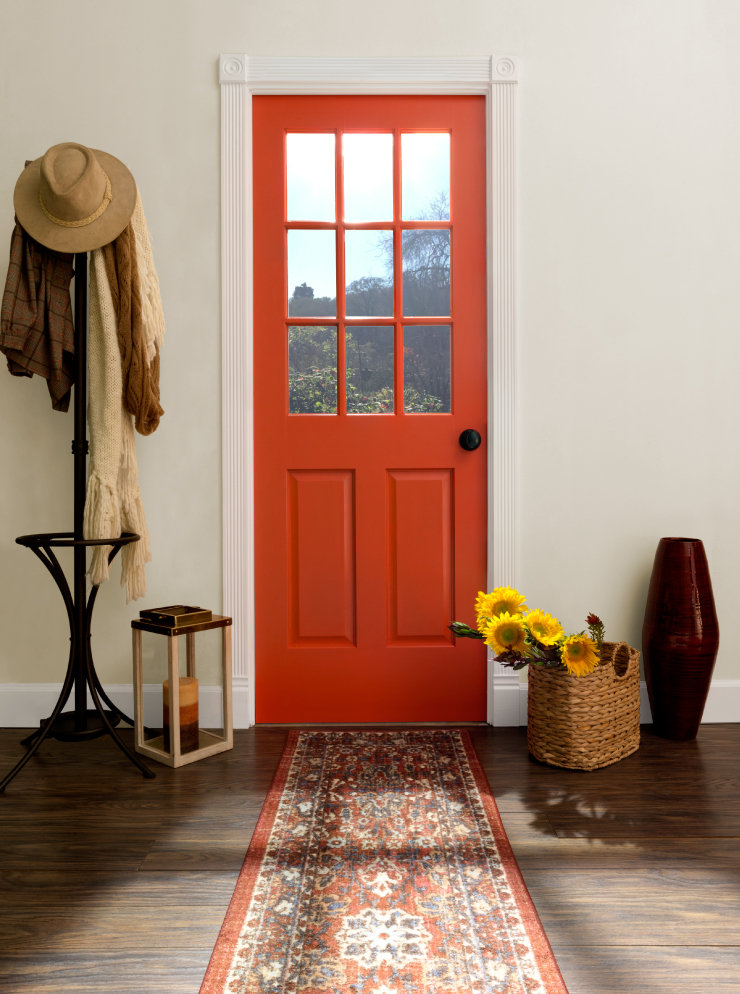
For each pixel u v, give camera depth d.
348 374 2.38
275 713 2.36
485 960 1.19
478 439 2.31
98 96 2.24
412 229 2.36
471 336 2.35
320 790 1.83
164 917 1.32
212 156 2.26
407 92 2.30
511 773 1.95
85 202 1.85
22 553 2.29
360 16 2.25
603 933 1.27
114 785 1.88
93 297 1.97
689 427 2.33
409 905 1.35
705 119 2.29
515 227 2.28
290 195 2.34
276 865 1.48
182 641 2.32
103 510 1.94
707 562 2.18
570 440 2.32
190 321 2.28
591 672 1.93
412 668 2.36
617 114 2.28
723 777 1.91
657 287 2.31
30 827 1.65
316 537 2.35
